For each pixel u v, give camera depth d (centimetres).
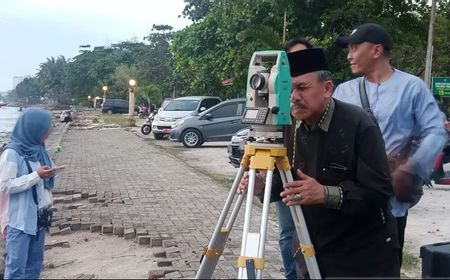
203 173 1266
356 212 297
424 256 372
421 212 863
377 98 370
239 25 1719
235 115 1944
